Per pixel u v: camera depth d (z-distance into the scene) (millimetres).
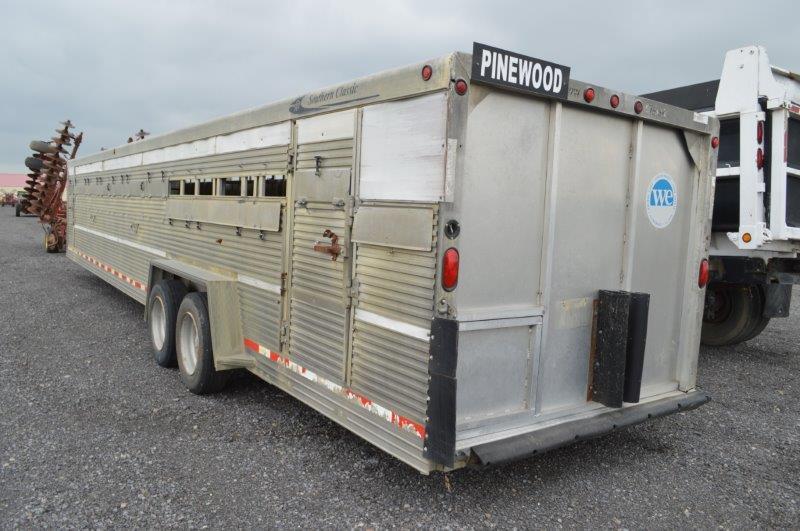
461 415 3129
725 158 6098
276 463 3801
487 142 3090
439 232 2859
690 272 4293
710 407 5285
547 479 3760
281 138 4184
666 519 3330
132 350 6434
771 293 6914
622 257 3867
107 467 3684
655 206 4023
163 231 6414
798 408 5297
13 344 6496
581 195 3568
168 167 6262
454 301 2883
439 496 3451
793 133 5957
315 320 3816
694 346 4332
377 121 3246
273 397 5062
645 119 3799
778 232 5773
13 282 10648
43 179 16344
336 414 3623
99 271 9141
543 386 3496
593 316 3736
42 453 3852
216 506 3262
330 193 3639
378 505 3320
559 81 3229
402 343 3102
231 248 4922
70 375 5500
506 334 3293
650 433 4637
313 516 3188
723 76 5961
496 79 2959
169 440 4125
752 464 4098
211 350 4891
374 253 3285
